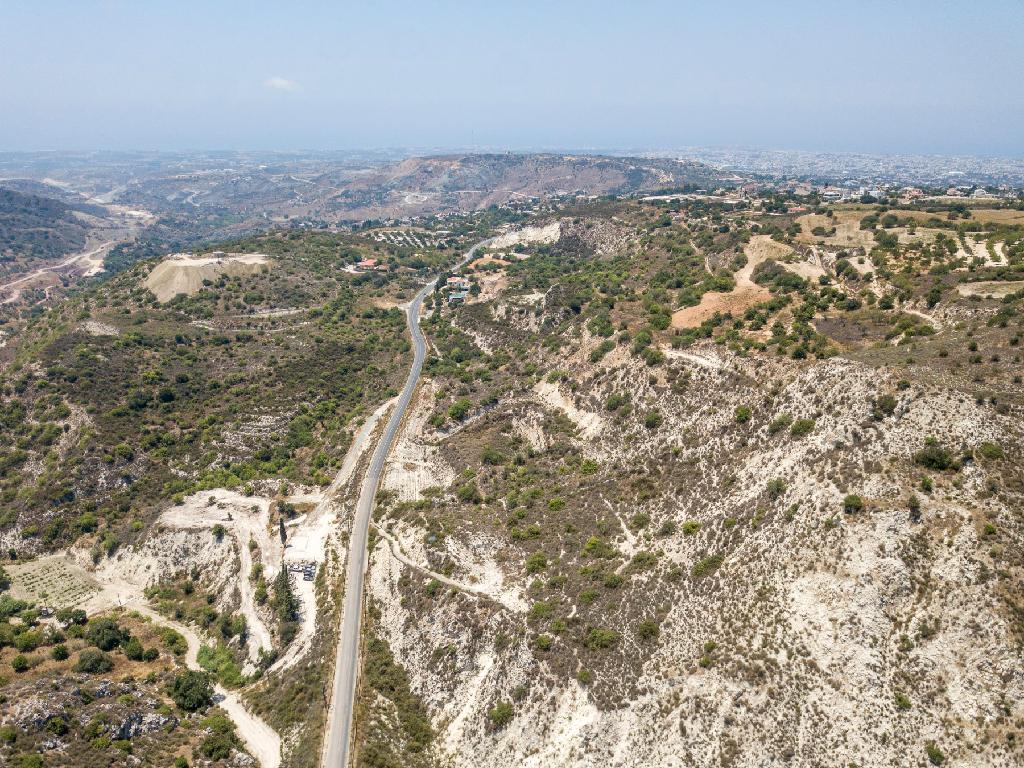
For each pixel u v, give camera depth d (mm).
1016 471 66250
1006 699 56906
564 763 68750
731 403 100375
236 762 77625
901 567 64875
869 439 75375
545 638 78312
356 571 106312
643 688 69625
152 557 124188
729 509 83188
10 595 119188
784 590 69688
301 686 88688
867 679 61500
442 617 90188
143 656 99250
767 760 61156
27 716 74062
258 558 116812
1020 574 60875
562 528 99375
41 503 136125
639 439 110500
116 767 72000
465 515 110312
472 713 78875
